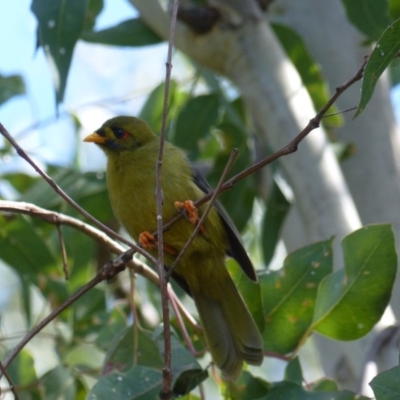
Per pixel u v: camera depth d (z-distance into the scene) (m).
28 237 11.58
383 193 12.05
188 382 8.38
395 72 13.95
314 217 10.70
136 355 9.19
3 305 16.64
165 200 9.47
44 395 10.27
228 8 11.76
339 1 13.35
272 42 11.59
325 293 8.77
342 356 11.02
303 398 8.17
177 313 8.91
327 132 12.79
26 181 14.05
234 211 13.21
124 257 7.41
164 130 6.81
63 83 9.22
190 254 9.52
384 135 12.35
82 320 11.72
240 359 9.02
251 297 9.30
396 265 8.59
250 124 14.18
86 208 12.16
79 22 9.32
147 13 12.21
